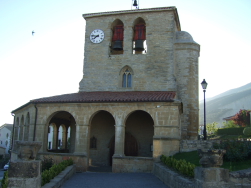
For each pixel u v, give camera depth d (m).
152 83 28.95
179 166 15.17
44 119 24.84
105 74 30.45
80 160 23.11
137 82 29.33
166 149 21.44
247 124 49.22
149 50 29.75
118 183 16.97
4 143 82.19
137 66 29.69
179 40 30.86
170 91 27.88
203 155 10.79
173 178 14.14
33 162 11.36
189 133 28.64
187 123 28.81
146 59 29.62
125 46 30.52
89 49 31.44
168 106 22.16
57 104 24.62
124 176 19.89
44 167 20.23
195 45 30.48
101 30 31.55
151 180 17.86
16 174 11.16
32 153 11.46
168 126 21.83
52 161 22.94
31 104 25.58
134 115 28.23
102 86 30.25
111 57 30.61
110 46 31.31
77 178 18.95
